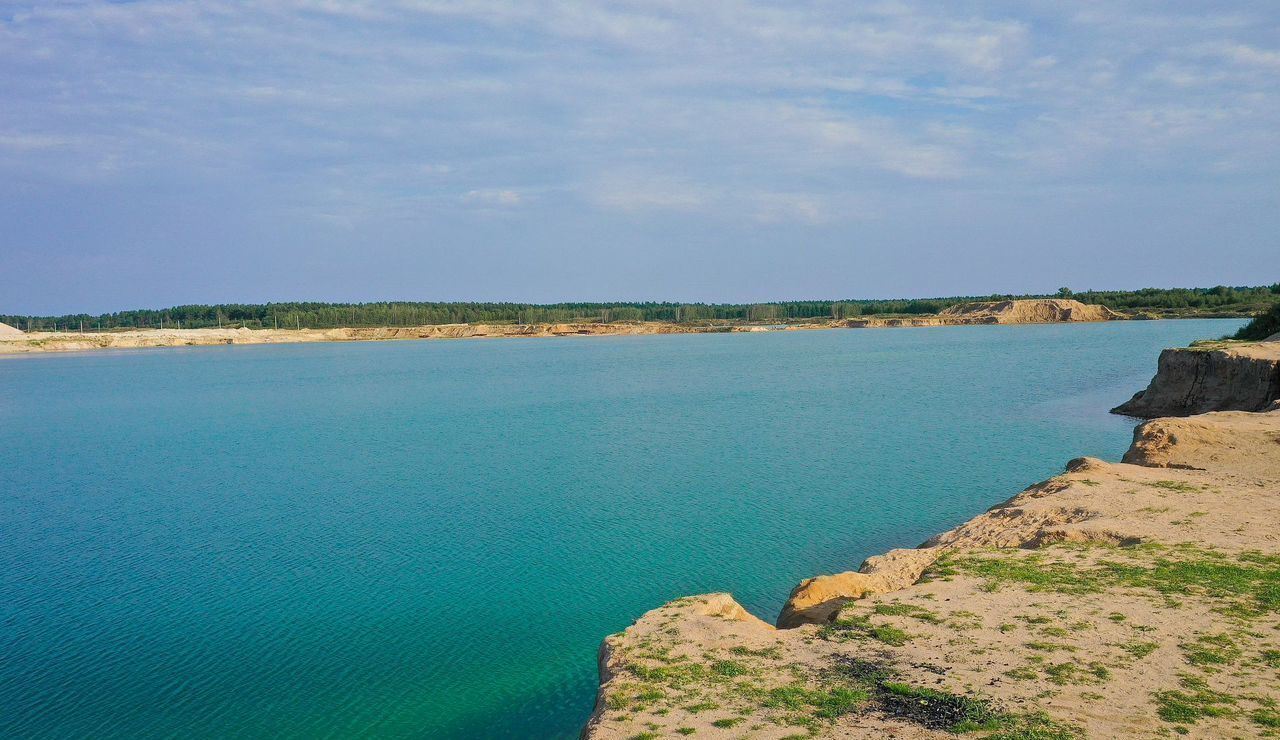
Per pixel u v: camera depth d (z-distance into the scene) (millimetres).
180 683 20641
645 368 122312
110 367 148500
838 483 40500
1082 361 111250
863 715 12695
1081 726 11945
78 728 18562
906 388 84250
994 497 36719
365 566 29312
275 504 39312
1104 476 27734
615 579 27312
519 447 54250
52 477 47625
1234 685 13039
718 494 38844
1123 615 16047
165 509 38750
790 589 25922
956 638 15422
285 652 22281
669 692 13805
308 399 88625
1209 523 21859
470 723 18500
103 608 25688
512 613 24688
